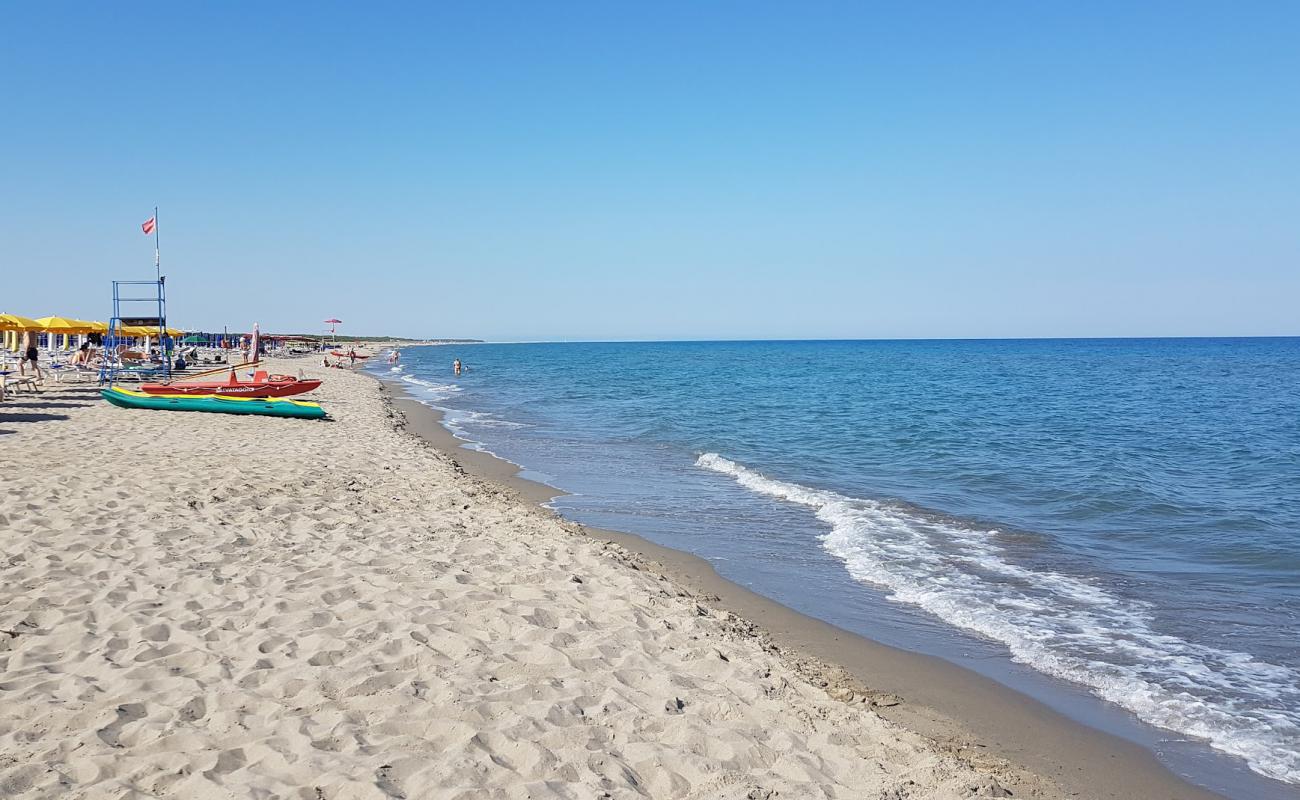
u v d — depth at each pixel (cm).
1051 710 617
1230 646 740
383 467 1411
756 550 1084
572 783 406
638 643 626
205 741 423
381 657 547
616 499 1437
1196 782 516
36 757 398
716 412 3198
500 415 3080
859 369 7219
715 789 417
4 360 3691
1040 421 2798
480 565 809
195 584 688
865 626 799
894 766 475
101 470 1178
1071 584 935
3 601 622
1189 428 2589
